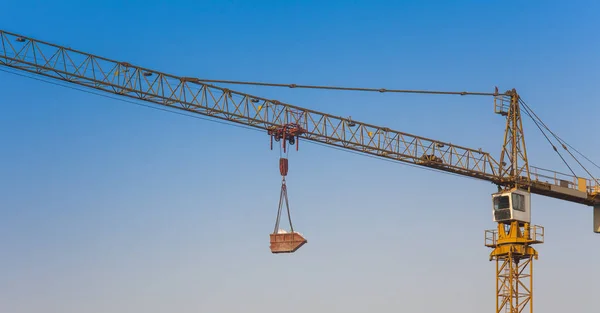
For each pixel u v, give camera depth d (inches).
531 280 6200.8
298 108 5841.5
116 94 5556.1
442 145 6254.9
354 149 6067.9
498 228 6314.0
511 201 6200.8
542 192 6432.1
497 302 6225.4
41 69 5423.2
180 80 5615.2
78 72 5447.8
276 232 5570.9
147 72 5551.2
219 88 5679.1
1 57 5369.1
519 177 6309.1
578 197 6530.5
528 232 6264.8
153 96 5565.9
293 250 5477.4
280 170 5698.8
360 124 6038.4
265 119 5757.9
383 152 6122.1
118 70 5506.9
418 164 6225.4
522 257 6235.2
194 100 5625.0
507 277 6240.2
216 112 5674.2
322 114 5920.3
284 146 5748.0
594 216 6717.5
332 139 5949.8
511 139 6358.3
